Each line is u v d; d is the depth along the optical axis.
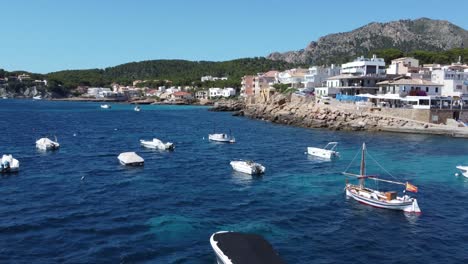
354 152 78.38
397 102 121.81
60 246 32.03
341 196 47.91
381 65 149.88
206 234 34.97
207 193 48.34
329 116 121.12
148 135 105.81
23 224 36.66
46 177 55.19
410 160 70.62
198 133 110.81
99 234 34.59
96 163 65.94
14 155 71.75
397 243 34.16
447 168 64.38
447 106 113.19
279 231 36.12
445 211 43.16
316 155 74.69
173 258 30.20
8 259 29.58
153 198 45.69
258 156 74.56
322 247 32.88
